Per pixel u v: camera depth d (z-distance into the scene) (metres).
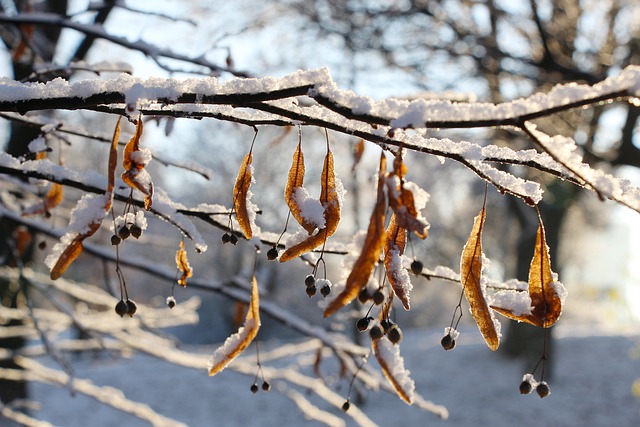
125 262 3.73
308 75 1.31
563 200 10.20
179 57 3.26
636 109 10.09
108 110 1.53
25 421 4.87
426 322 33.28
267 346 21.19
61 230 3.52
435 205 28.73
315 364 3.70
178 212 1.99
